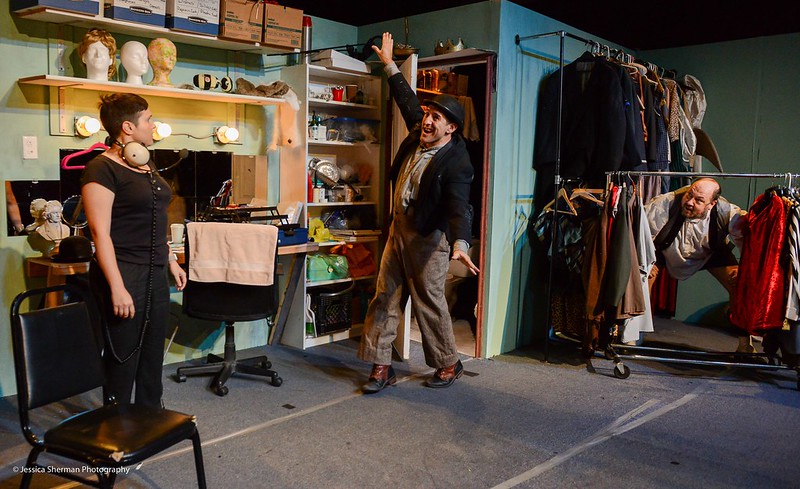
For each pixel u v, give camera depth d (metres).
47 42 3.37
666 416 3.38
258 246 3.45
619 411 3.43
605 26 5.57
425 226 3.50
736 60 5.35
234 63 4.17
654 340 4.97
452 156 3.44
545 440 3.04
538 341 4.82
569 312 4.56
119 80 3.64
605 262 3.97
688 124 5.24
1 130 3.26
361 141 4.64
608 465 2.79
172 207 3.93
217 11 3.71
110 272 2.52
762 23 5.18
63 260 3.12
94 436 1.98
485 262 4.29
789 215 3.71
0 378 3.37
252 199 4.34
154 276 2.75
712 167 5.59
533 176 4.61
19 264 3.38
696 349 4.75
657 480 2.67
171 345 4.04
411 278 3.63
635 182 4.59
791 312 3.68
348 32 4.88
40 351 2.07
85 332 2.23
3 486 2.46
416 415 3.30
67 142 3.48
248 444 2.90
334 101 4.50
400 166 3.71
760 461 2.88
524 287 4.65
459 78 5.23
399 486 2.56
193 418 2.16
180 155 3.90
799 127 5.09
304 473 2.65
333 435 3.03
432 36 4.52
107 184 2.54
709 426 3.26
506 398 3.59
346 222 4.80
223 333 4.30
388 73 3.85
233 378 3.79
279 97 4.11
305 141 4.23
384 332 3.66
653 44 5.78
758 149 5.31
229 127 4.11
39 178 3.40
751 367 3.92
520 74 4.36
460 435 3.07
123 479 2.54
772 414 3.45
